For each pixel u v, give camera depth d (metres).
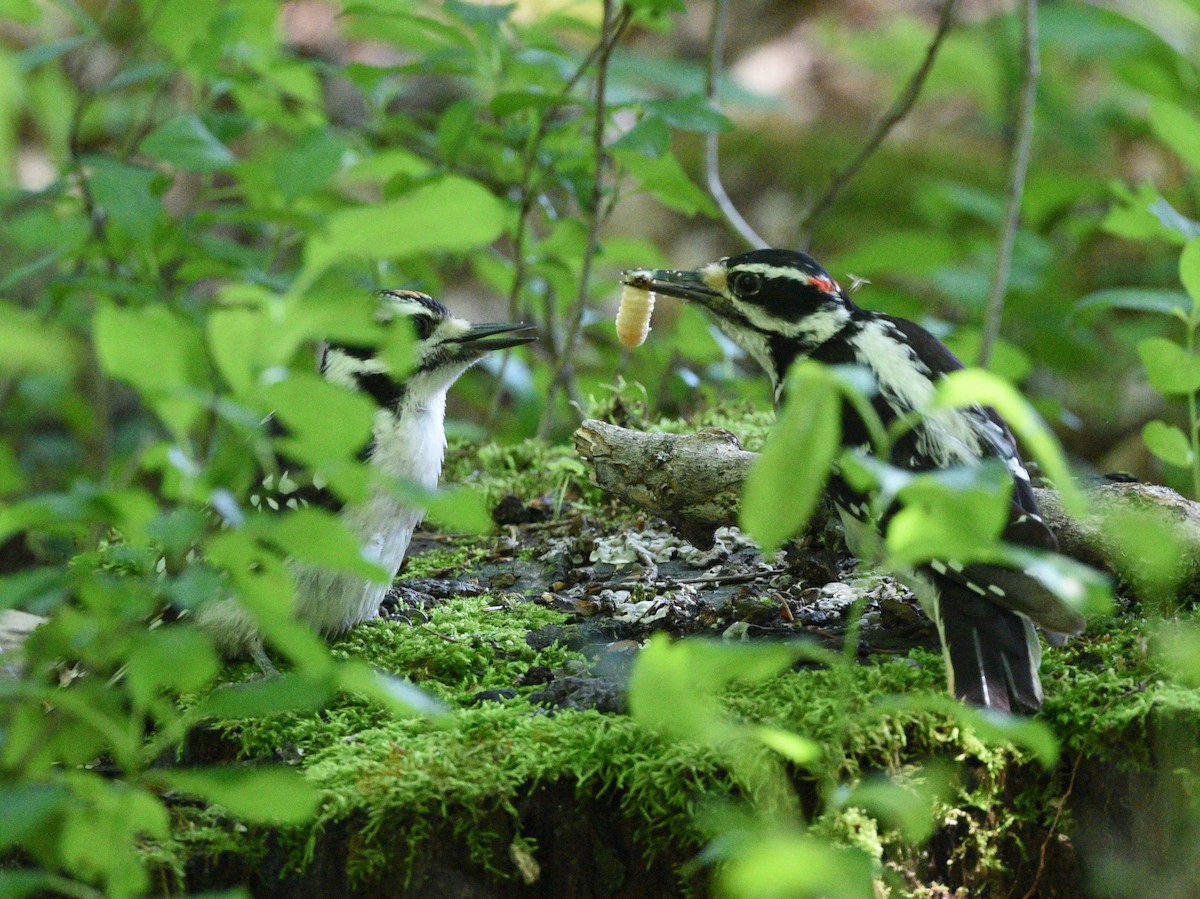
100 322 4.57
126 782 5.57
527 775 6.32
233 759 6.97
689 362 13.93
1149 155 19.52
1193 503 8.26
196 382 4.93
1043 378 16.59
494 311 17.88
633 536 9.33
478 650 7.82
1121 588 8.21
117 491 4.72
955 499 4.82
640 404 11.42
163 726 7.08
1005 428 7.71
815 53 21.78
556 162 11.44
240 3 11.07
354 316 4.59
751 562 8.93
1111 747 6.69
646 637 7.98
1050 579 4.78
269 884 6.25
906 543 4.89
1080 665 7.34
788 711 6.56
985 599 6.81
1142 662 7.16
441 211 4.36
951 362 8.12
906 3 21.42
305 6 18.56
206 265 10.81
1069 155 19.97
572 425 12.90
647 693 4.79
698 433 8.86
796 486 4.57
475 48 11.19
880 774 6.42
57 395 13.53
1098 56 17.03
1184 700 6.64
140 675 4.85
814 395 4.46
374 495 7.95
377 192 16.78
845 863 4.82
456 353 8.61
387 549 8.20
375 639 8.03
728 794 6.25
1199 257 8.50
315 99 11.78
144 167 10.34
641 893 6.36
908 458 7.47
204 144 9.78
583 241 12.08
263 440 4.69
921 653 7.32
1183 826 6.59
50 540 11.29
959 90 20.25
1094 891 6.77
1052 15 17.27
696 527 8.95
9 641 8.59
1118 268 17.70
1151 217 9.88
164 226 10.38
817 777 6.30
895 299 15.16
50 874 5.40
